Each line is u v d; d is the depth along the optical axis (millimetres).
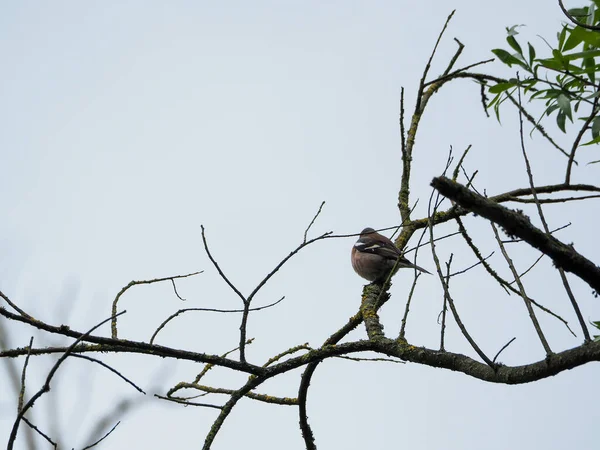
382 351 9430
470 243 9891
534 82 8031
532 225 6438
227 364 9680
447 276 8039
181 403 9625
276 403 11141
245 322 9438
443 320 8414
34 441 9805
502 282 9867
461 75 11031
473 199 6336
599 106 7652
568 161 7891
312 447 11305
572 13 7809
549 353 6883
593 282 6504
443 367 8438
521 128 7375
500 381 7445
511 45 8016
